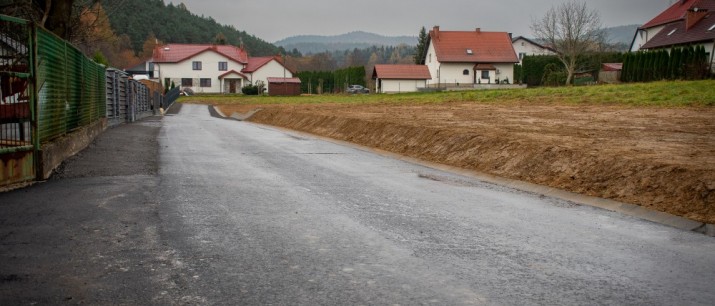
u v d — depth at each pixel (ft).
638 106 75.46
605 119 60.29
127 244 16.29
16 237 16.78
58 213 20.12
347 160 39.17
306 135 63.57
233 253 15.61
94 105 53.26
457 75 249.75
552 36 197.16
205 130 68.18
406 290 12.88
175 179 28.58
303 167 34.76
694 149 33.78
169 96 165.07
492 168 34.09
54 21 57.26
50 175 28.63
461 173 33.96
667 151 32.60
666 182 24.08
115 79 72.33
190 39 512.63
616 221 20.65
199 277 13.53
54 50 33.30
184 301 11.96
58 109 34.68
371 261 15.10
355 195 25.13
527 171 31.63
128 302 11.85
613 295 12.76
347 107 106.63
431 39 256.73
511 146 36.45
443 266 14.76
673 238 18.13
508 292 12.87
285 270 14.19
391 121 59.72
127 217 19.72
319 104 130.21
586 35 194.80
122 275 13.56
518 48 295.69
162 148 44.19
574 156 31.12
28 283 12.85
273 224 19.17
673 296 12.73
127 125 74.38
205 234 17.62
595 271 14.52
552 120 60.23
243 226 18.79
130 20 437.58
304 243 16.79
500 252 16.20
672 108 70.69
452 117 67.31
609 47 231.09
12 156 25.50
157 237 17.13
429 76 258.57
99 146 42.39
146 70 305.94
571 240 17.70
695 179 23.04
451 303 12.12
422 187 27.86
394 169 34.81
